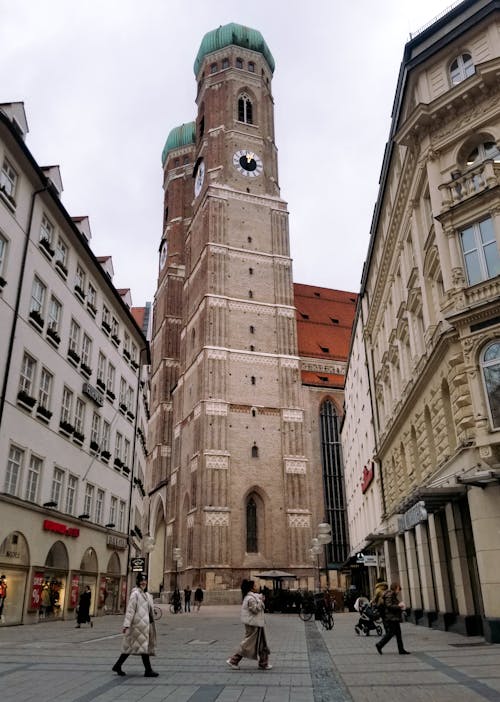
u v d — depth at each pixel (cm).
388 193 3138
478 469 1842
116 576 4212
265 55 9625
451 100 2244
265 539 6838
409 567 2833
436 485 2278
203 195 8475
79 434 3444
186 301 8788
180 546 7344
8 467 2653
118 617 3669
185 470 7638
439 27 2408
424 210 2475
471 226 2055
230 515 6694
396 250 3050
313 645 1928
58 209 3216
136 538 5097
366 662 1429
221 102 9006
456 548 2047
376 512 4212
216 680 1153
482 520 1788
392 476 3481
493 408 1823
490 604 1734
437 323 2270
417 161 2441
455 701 909
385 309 3500
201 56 9644
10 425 2652
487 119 2156
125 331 4681
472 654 1476
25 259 2875
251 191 8519
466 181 2102
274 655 1625
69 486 3372
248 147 8762
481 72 2141
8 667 1305
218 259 7838
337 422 8100
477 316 1897
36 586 2803
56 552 3216
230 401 7212
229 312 7650
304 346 8806
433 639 1930
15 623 2631
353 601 4844
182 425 8056
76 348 3550
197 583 6375
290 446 7269
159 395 9769
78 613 2652
